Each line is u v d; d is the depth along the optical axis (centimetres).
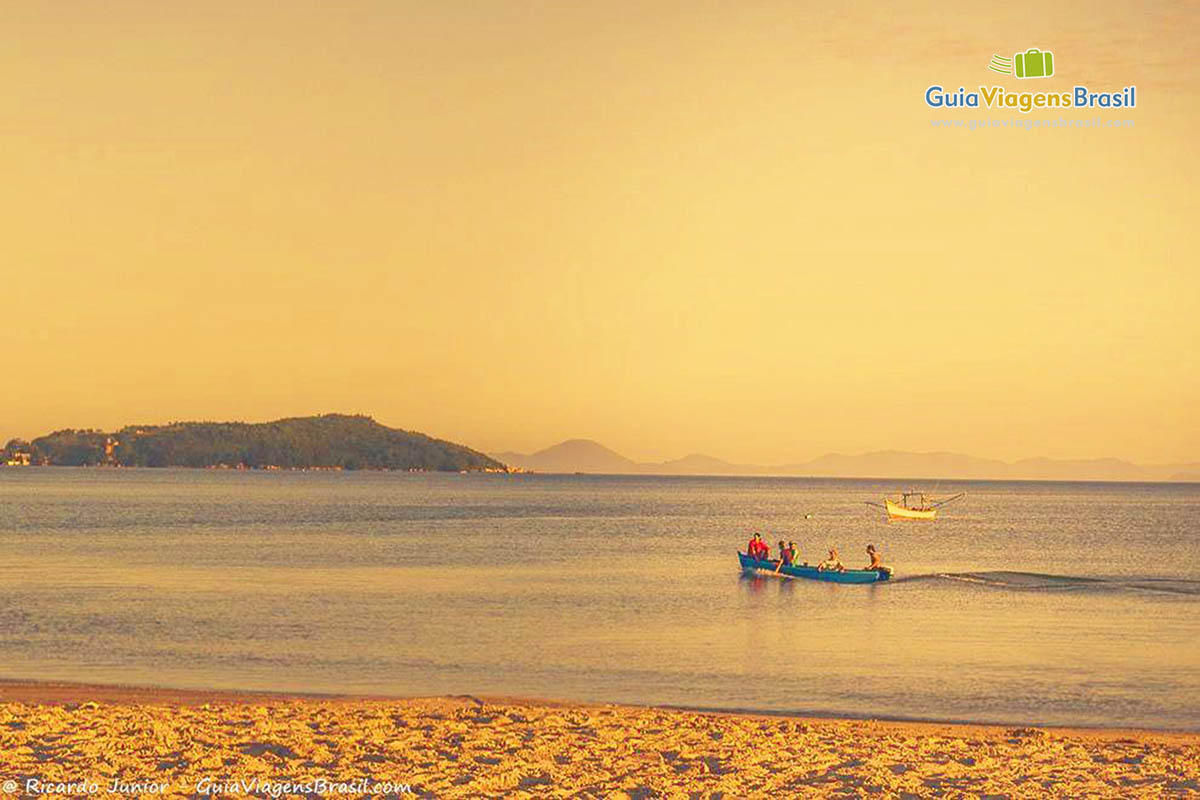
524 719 1722
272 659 2683
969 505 18825
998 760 1503
